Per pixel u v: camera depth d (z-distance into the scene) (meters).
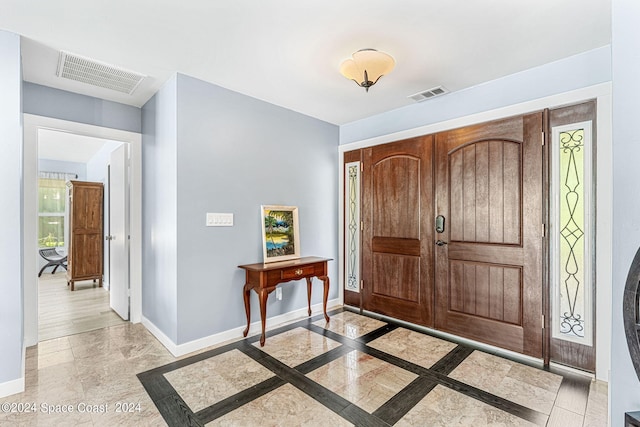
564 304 2.31
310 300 3.44
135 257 3.23
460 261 2.83
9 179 1.92
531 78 2.42
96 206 5.02
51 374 2.19
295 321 3.32
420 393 1.99
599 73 2.11
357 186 3.77
